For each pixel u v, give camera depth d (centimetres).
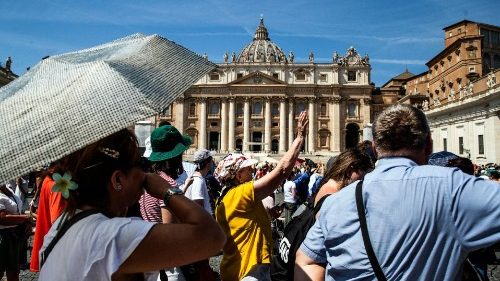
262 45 12294
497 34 6688
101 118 200
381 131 289
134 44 270
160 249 197
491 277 937
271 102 9650
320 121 9619
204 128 9694
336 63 9575
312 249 294
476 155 4438
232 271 489
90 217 212
